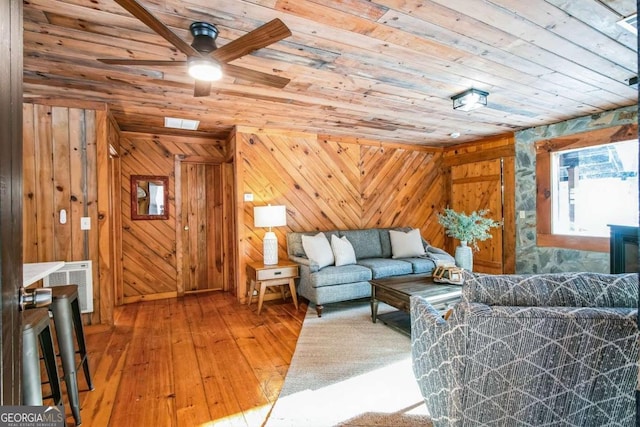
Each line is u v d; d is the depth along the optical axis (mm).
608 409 1123
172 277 4574
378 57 2234
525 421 1171
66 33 1872
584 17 1757
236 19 1753
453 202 5723
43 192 3006
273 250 3924
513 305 1187
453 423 1243
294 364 2459
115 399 2023
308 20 1766
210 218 5023
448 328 1312
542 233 4344
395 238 4746
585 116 3846
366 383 2184
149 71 2408
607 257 3697
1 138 746
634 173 3527
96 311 3189
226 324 3375
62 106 3055
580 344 1087
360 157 5141
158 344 2867
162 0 1565
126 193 4344
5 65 775
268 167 4387
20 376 846
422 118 3904
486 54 2203
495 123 4199
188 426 1767
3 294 732
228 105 3305
